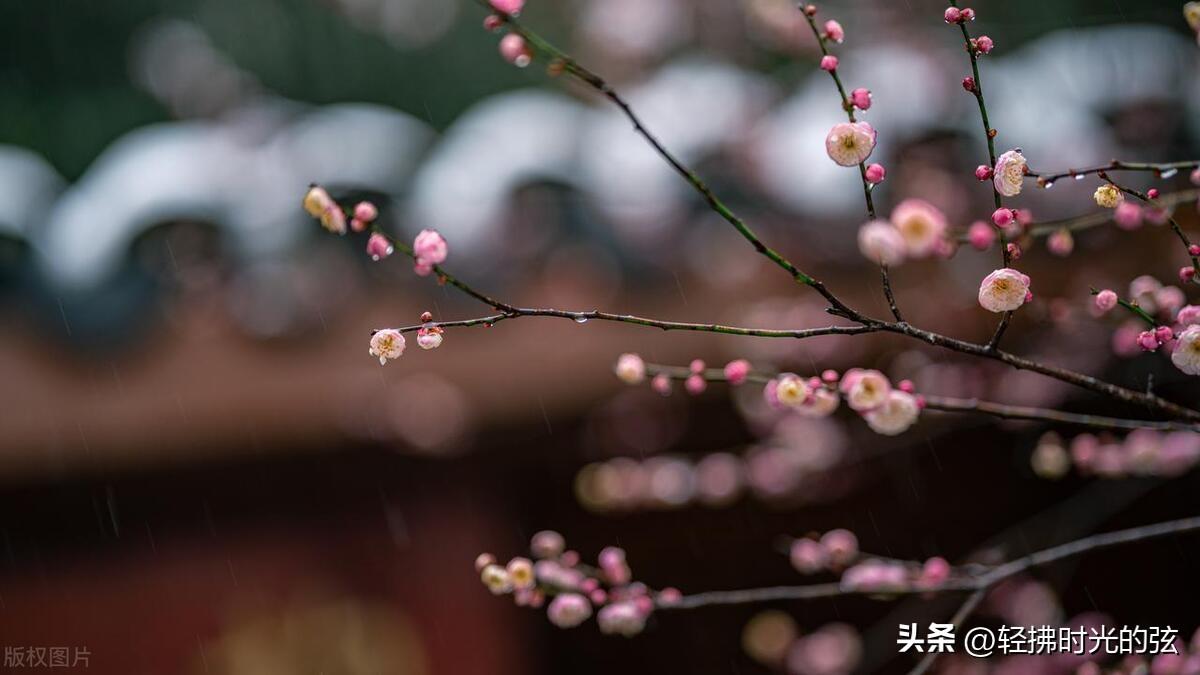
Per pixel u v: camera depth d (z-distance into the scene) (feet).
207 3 21.18
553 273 11.91
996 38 17.10
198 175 12.11
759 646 12.44
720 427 13.80
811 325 11.73
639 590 6.62
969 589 6.42
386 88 22.59
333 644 13.55
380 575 13.53
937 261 11.79
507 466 13.37
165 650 13.34
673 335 12.00
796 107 12.92
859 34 12.81
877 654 14.15
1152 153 11.54
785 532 15.80
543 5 19.52
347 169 12.02
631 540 15.62
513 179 11.85
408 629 13.55
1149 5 16.12
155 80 19.22
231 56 20.99
